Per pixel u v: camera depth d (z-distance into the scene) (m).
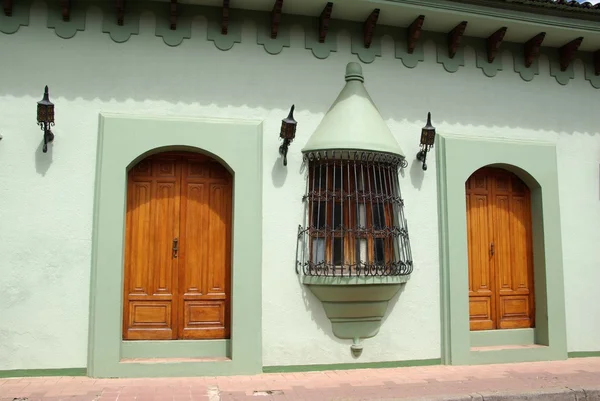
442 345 6.71
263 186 6.35
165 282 6.23
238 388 5.53
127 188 6.21
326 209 6.36
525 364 6.82
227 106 6.36
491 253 7.22
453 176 6.89
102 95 6.09
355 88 6.60
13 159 5.85
